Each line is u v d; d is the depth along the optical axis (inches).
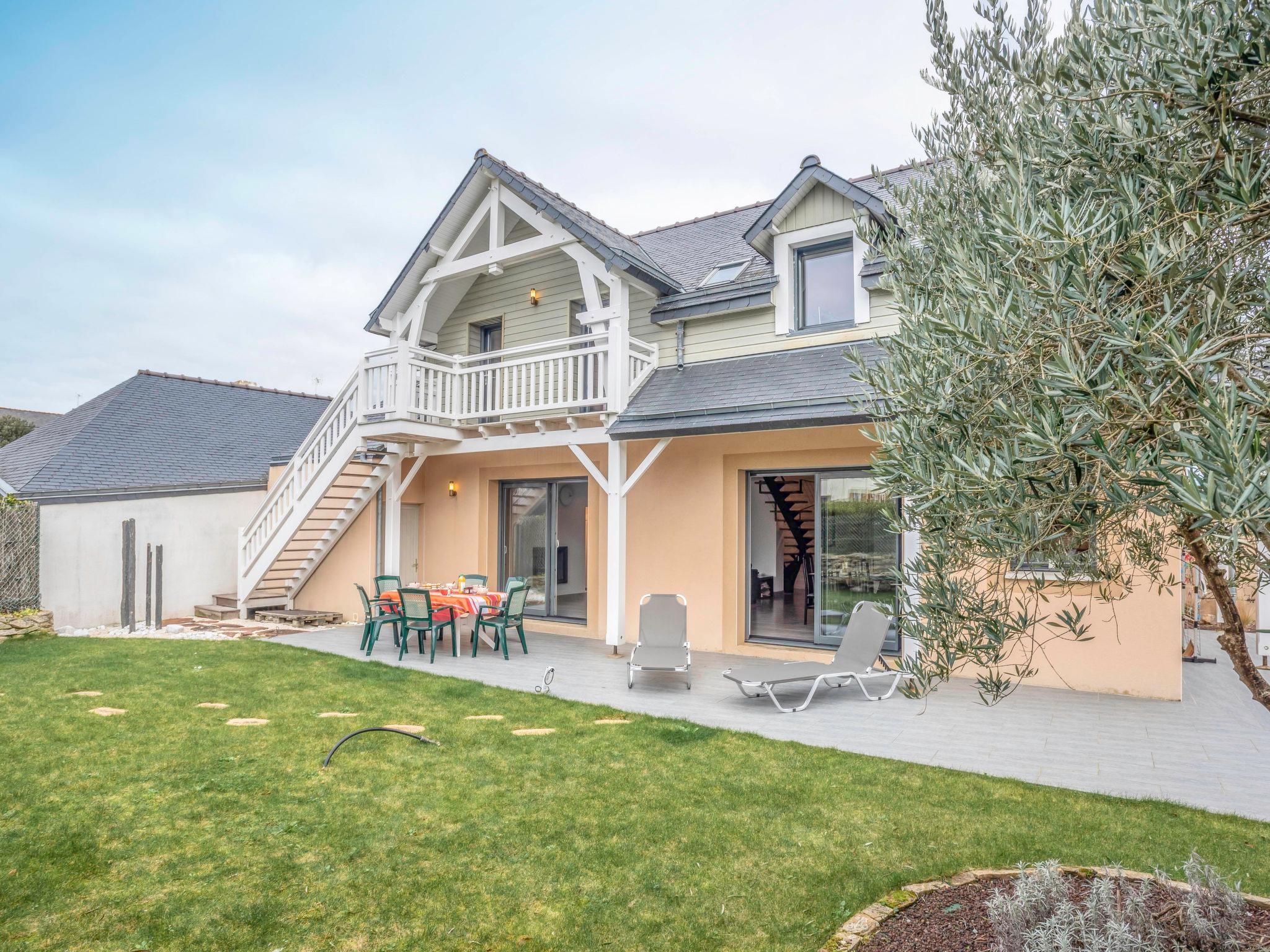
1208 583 95.1
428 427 443.8
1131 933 104.1
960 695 310.5
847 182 371.2
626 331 403.5
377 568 522.9
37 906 134.4
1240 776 207.9
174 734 239.0
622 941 125.6
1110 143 88.4
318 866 151.4
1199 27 75.8
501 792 192.1
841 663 311.9
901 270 127.9
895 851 157.9
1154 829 168.9
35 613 444.5
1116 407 76.2
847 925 123.6
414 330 490.0
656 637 358.9
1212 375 71.3
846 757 223.5
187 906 135.3
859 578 382.9
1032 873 120.6
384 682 323.3
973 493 86.0
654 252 529.7
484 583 484.1
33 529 462.6
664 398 393.1
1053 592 322.3
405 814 177.6
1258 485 55.8
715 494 417.7
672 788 195.5
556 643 442.3
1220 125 77.8
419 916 133.3
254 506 606.5
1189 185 80.0
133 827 168.1
